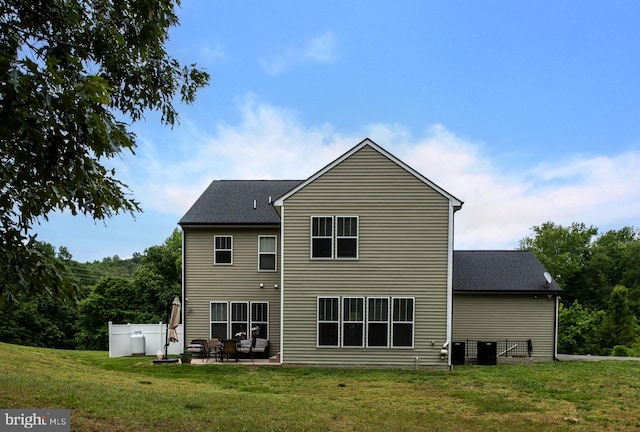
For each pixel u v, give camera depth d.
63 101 2.48
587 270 45.88
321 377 11.70
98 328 35.72
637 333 36.50
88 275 51.38
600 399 9.37
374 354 13.39
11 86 2.28
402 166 13.68
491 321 17.03
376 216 13.66
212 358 15.70
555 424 7.38
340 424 6.73
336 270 13.62
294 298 13.62
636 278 46.47
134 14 4.83
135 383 9.24
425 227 13.56
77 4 3.88
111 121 3.03
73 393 6.85
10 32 3.18
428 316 13.40
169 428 5.65
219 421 6.21
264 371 12.63
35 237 3.16
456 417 7.65
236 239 17.06
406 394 9.66
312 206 13.78
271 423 6.36
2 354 10.88
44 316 36.38
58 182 2.95
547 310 16.91
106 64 4.88
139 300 37.06
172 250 41.22
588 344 34.81
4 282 2.97
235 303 16.86
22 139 2.55
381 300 13.50
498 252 19.70
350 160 13.79
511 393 9.88
